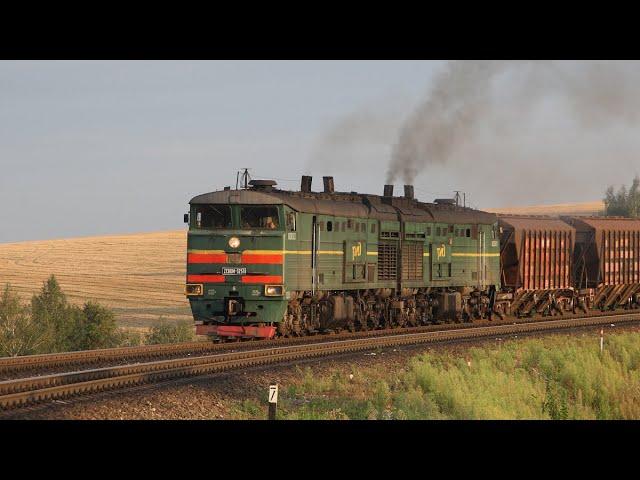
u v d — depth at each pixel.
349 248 76.12
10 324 139.75
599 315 112.50
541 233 105.00
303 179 77.06
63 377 46.78
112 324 171.12
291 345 66.44
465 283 93.38
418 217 86.31
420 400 50.81
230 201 67.44
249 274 66.94
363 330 80.19
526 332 86.69
